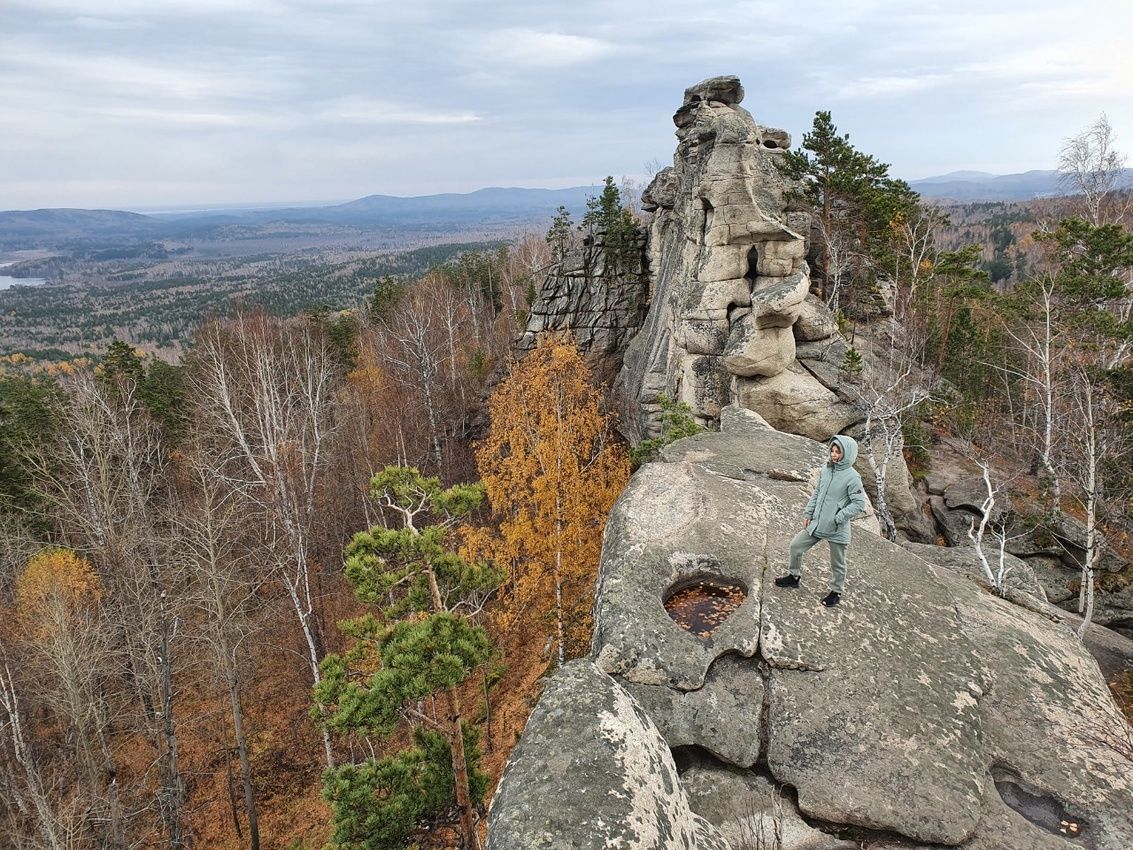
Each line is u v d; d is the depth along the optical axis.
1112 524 20.61
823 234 29.84
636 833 4.97
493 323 69.81
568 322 45.72
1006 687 7.86
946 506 22.67
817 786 6.73
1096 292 23.97
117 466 29.55
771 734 7.24
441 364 52.47
